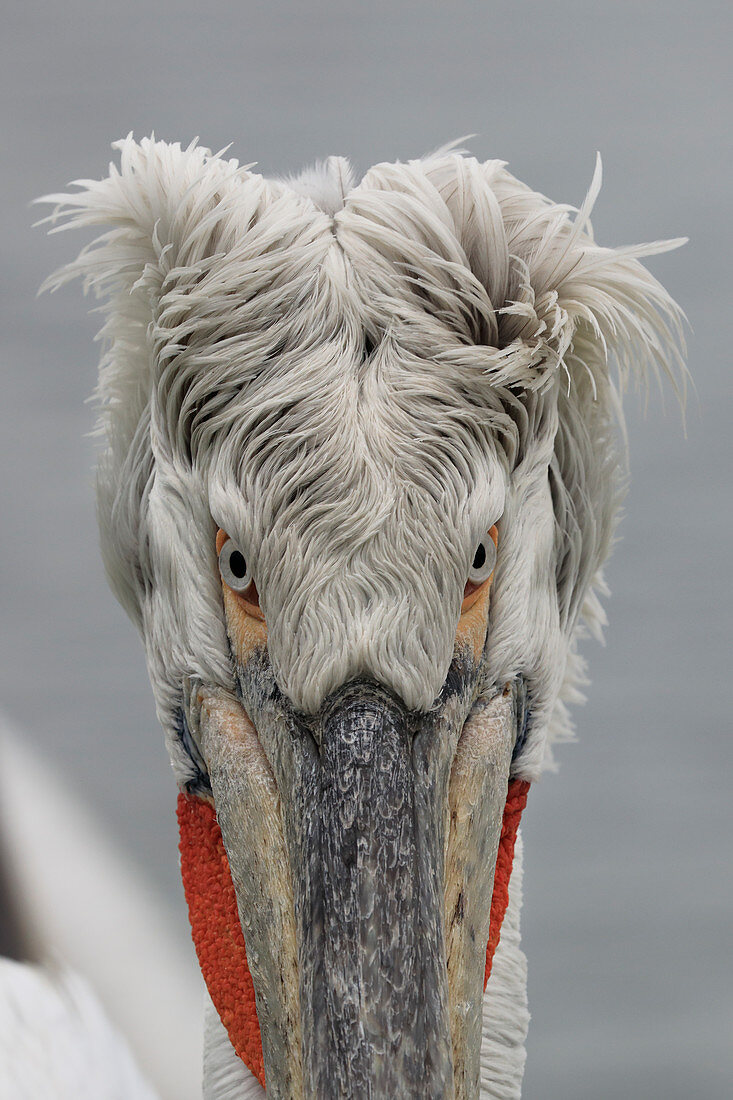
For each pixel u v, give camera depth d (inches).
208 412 315.6
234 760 315.3
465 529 299.6
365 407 302.2
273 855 306.3
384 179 330.6
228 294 315.0
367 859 277.1
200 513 319.3
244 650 311.4
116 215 343.0
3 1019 402.6
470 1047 303.7
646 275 355.9
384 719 288.0
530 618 336.2
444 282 315.0
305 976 278.8
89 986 424.5
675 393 362.0
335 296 310.3
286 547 297.0
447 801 303.4
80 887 438.0
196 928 348.2
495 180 341.7
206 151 344.2
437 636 295.4
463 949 309.0
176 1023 440.5
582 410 368.8
